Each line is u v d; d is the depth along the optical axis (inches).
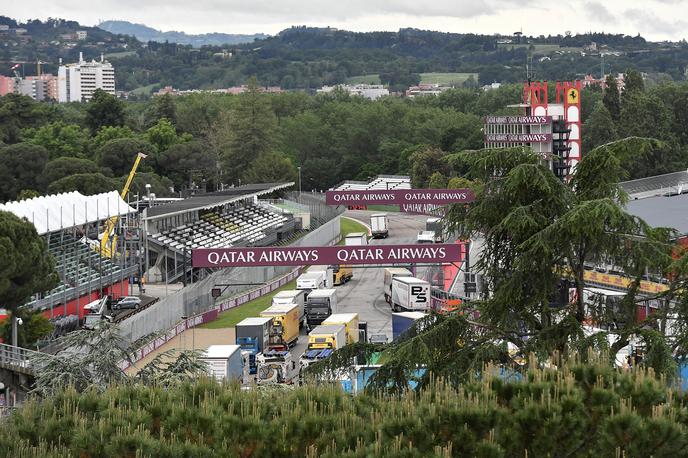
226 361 4635.8
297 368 5423.2
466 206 2699.3
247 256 5187.0
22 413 2158.0
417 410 1972.2
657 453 1791.3
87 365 2886.3
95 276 7568.9
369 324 6638.8
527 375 2007.9
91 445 2000.5
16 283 5546.3
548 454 1873.8
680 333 2362.2
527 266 2450.8
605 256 2509.8
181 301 6466.5
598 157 2591.0
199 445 2012.8
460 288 7524.6
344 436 1972.2
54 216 7445.9
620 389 1937.7
